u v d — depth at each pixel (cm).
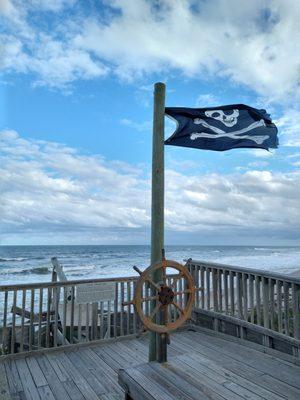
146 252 6494
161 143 364
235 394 260
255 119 426
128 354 423
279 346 400
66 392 324
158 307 333
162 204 358
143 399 238
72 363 395
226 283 482
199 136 399
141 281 329
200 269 527
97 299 460
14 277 2777
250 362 376
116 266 3553
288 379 321
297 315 379
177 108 388
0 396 314
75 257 4941
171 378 266
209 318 505
